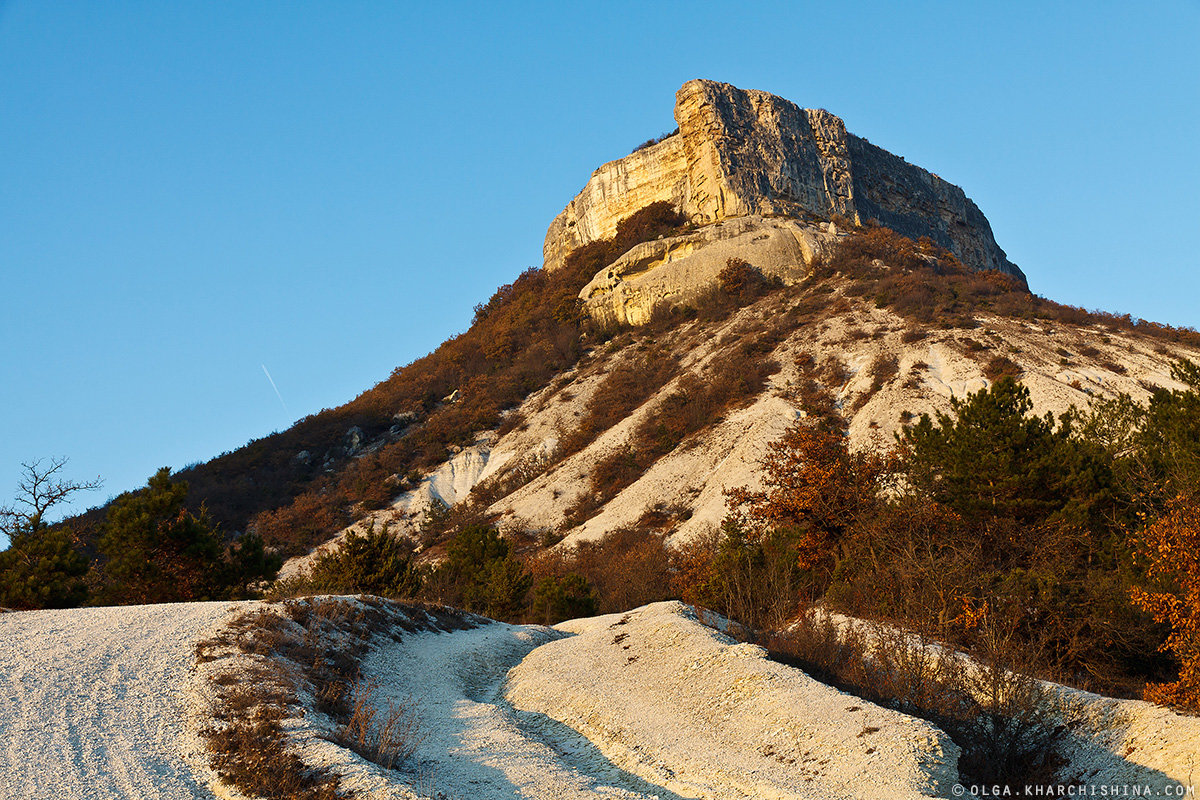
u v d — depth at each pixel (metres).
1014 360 65.31
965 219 140.00
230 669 14.74
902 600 20.86
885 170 130.75
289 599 20.44
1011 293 85.44
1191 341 72.94
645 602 36.94
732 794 12.10
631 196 126.00
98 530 26.67
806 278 94.69
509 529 61.38
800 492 27.80
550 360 98.19
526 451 79.19
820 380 70.06
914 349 70.31
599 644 20.64
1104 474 25.47
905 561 21.81
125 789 10.47
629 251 106.88
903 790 11.57
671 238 105.62
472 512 69.38
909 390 62.31
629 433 72.25
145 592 24.81
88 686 13.41
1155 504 23.44
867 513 26.31
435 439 87.56
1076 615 20.62
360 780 10.81
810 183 115.94
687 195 117.88
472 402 92.75
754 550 30.39
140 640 15.71
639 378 84.06
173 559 25.48
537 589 34.28
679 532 50.62
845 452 29.33
